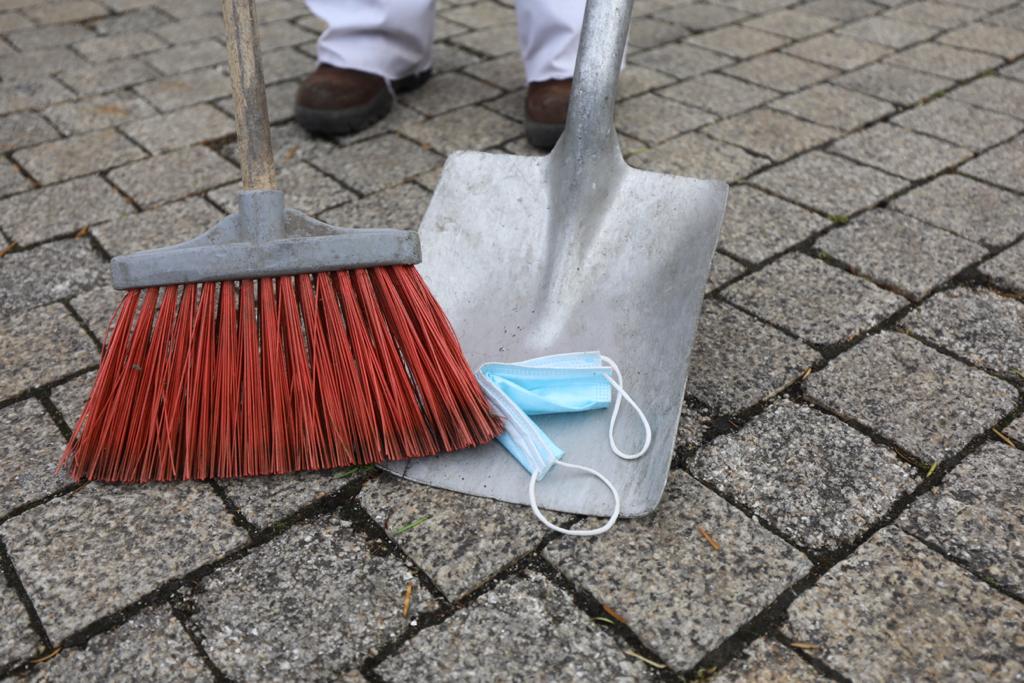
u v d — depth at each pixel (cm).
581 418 123
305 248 111
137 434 117
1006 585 105
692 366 141
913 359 143
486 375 124
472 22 300
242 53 108
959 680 94
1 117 231
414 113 233
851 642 98
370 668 97
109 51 275
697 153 210
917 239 176
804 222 182
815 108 234
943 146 214
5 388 138
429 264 140
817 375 139
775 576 105
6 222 185
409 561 108
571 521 113
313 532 112
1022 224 181
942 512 114
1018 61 264
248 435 117
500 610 102
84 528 112
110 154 213
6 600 104
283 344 117
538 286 134
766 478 119
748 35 286
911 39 282
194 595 104
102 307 158
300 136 221
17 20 302
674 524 112
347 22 215
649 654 97
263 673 96
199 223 185
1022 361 143
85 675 96
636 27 293
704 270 126
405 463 121
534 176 140
